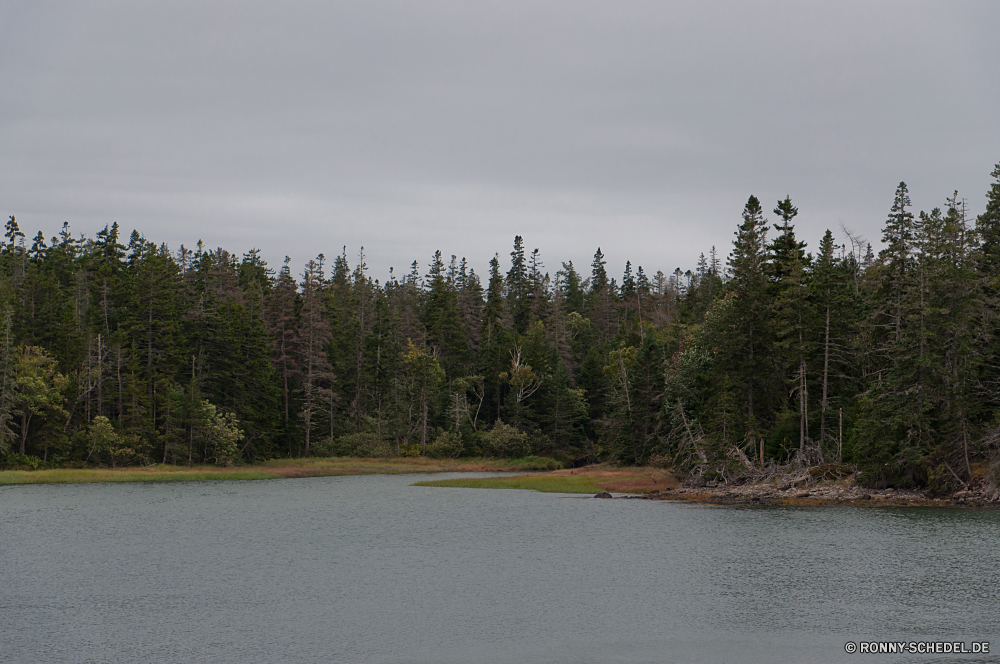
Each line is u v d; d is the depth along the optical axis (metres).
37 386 84.00
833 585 29.34
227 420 94.94
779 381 69.19
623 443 91.88
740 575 31.27
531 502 57.81
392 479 83.19
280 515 50.06
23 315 98.31
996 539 38.19
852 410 64.06
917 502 51.62
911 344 54.91
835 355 66.88
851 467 60.03
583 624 24.95
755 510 50.94
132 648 22.67
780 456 65.56
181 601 27.78
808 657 21.61
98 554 36.19
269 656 22.02
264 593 28.89
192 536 41.31
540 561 34.44
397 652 22.39
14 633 24.06
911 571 31.34
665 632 24.03
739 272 72.00
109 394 91.06
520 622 25.19
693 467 70.69
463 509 53.28
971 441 53.06
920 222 68.44
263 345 102.06
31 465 81.31
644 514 49.75
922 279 56.53
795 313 65.50
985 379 58.34
